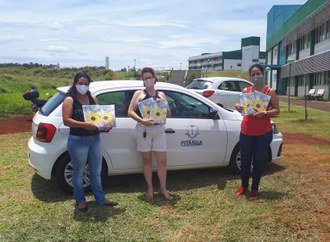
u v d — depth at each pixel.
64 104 5.05
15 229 4.81
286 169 7.47
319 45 37.84
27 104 16.66
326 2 32.28
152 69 5.72
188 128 6.52
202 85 14.87
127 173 6.28
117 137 6.10
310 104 27.09
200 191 6.15
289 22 51.97
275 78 59.12
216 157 6.78
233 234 4.63
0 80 40.09
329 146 9.91
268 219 5.01
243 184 5.96
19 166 7.64
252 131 5.69
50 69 75.38
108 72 70.88
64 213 5.27
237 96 14.57
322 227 4.77
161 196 5.93
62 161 5.89
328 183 6.52
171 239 4.55
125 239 4.54
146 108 5.63
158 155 5.81
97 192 5.48
